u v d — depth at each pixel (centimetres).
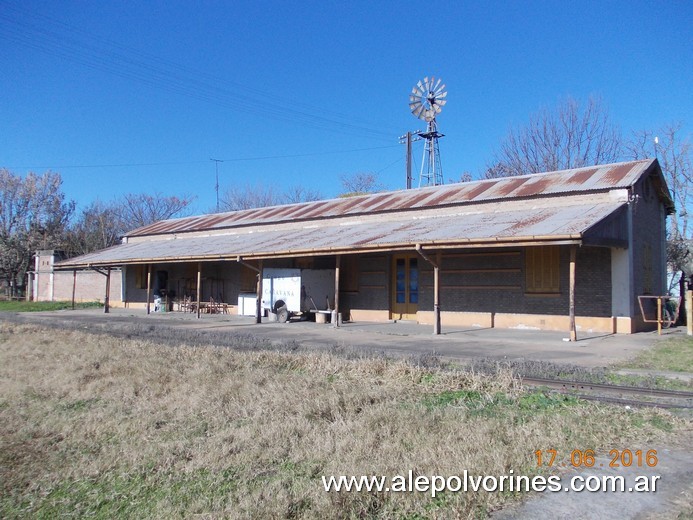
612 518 406
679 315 1916
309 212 2508
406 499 432
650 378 865
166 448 579
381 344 1376
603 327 1556
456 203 1916
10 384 931
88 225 5262
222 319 2292
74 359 1117
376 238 1744
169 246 2777
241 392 795
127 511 450
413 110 3678
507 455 511
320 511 416
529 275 1694
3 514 454
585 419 630
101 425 674
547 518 408
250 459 538
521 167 3559
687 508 420
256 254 1994
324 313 2025
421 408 679
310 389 788
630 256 1541
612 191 1573
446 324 1872
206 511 433
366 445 546
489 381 820
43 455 586
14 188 4762
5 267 4669
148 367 992
